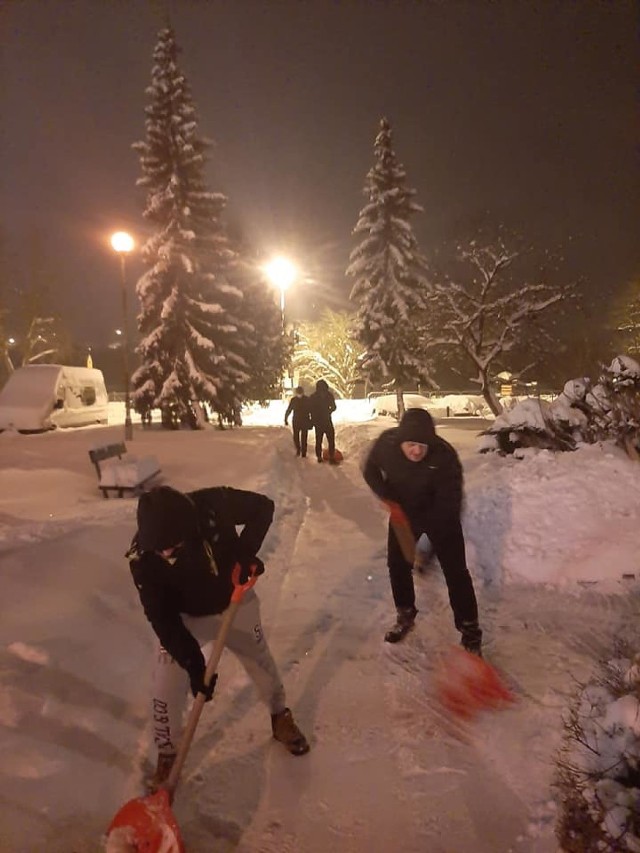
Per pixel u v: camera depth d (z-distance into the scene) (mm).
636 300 28188
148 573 3008
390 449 4496
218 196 23234
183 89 22859
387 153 26344
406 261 26453
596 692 2908
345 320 48000
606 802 2484
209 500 3215
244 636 3354
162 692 3109
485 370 21625
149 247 22641
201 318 23078
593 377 9547
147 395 22625
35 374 21672
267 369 33438
